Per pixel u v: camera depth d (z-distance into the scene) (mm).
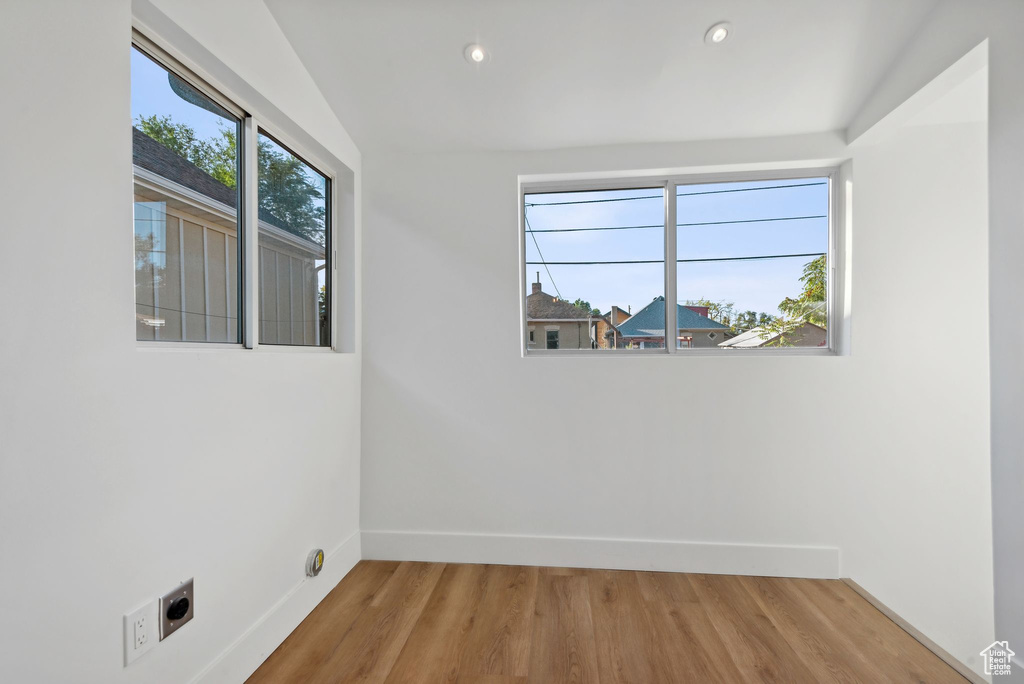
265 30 1716
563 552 2412
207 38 1419
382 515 2502
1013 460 1432
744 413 2342
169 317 1411
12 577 897
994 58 1498
